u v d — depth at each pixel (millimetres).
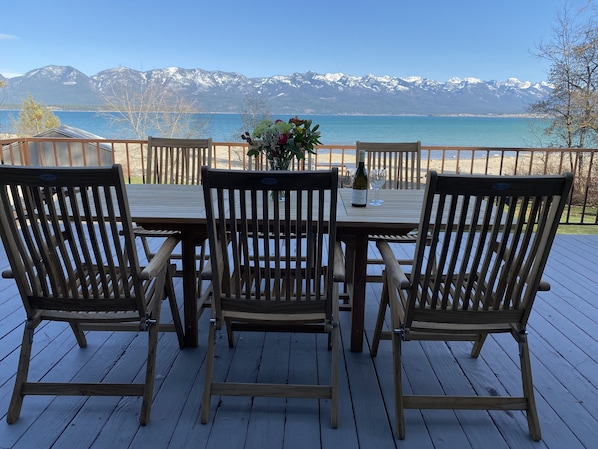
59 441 1437
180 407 1617
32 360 1889
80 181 1285
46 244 1424
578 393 1729
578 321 2320
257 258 1456
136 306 1498
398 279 1437
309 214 1360
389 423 1555
